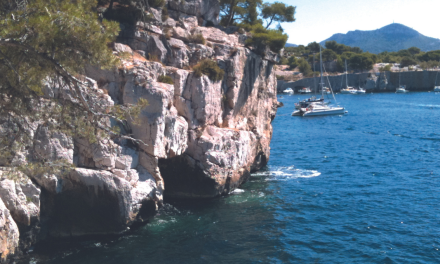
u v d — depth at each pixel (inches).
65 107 607.5
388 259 841.5
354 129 2933.1
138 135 1023.0
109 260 815.7
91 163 938.7
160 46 1286.9
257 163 1626.5
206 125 1294.3
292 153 2034.9
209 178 1232.8
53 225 902.4
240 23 2048.5
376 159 1841.8
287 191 1337.4
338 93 7283.5
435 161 1766.7
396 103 5132.9
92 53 542.3
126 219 941.2
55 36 510.0
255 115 1606.8
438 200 1219.2
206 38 1531.7
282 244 916.6
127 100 1013.2
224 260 834.2
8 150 658.2
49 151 858.1
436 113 3855.8
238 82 1451.8
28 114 595.5
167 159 1251.2
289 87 7578.7
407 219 1064.8
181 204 1208.2
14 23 504.4
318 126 3166.8
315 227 1019.3
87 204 920.9
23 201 816.3
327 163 1777.8
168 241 920.3
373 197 1262.3
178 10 1577.3
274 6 2174.0
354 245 911.0
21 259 799.7
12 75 554.9
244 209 1157.1
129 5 1300.4
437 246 895.7
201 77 1235.2
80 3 575.2
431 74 7165.4
